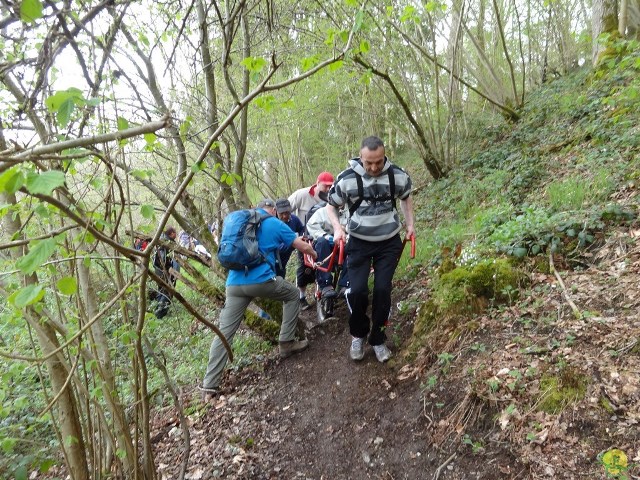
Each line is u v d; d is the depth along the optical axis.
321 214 4.79
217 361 3.83
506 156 7.18
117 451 2.04
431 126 8.47
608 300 2.90
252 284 3.77
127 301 2.03
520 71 12.09
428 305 3.64
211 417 3.61
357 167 3.29
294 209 5.59
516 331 3.02
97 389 1.89
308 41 6.10
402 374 3.32
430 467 2.53
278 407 3.53
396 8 7.15
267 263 3.83
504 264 3.52
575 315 2.88
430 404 2.89
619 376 2.36
